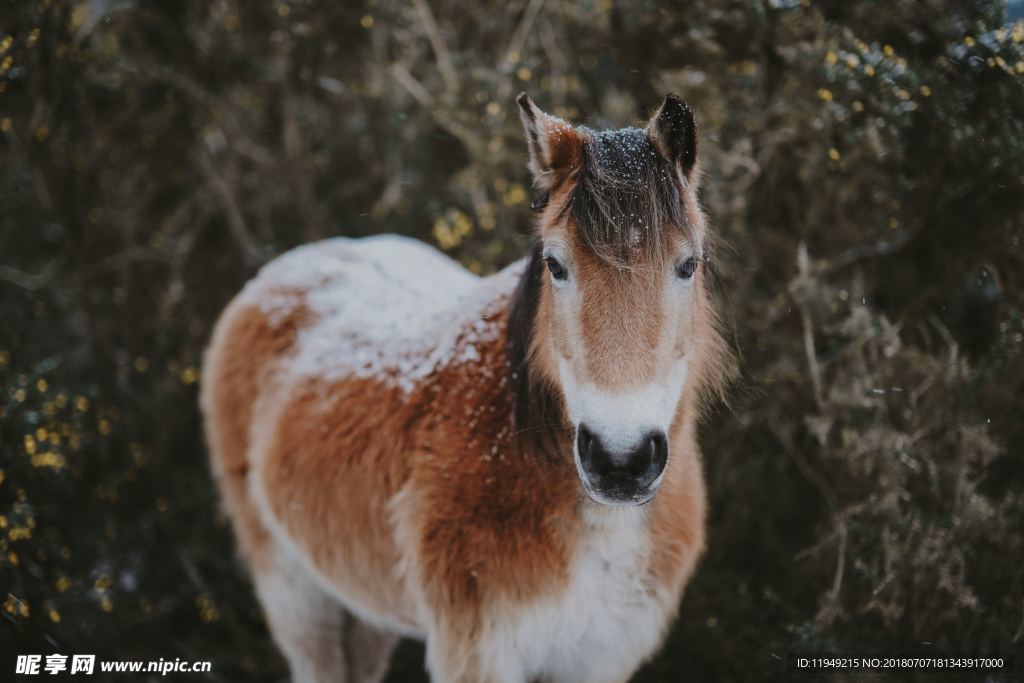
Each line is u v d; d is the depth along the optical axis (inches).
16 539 120.7
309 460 100.2
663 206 70.1
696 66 139.4
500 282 93.7
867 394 117.6
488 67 166.6
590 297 69.1
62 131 164.9
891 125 119.2
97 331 172.4
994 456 109.2
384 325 105.0
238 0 176.7
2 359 132.3
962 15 120.3
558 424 79.9
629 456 66.0
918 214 127.4
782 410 133.3
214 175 177.6
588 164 70.9
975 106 119.6
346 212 190.9
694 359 81.3
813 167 127.1
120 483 165.0
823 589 123.0
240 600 153.9
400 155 181.8
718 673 127.9
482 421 84.7
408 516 86.7
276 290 121.7
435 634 85.7
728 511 138.5
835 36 122.9
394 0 165.8
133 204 185.3
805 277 120.3
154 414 168.2
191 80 180.1
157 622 149.1
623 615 84.7
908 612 114.0
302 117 187.6
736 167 143.1
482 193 163.0
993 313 129.3
